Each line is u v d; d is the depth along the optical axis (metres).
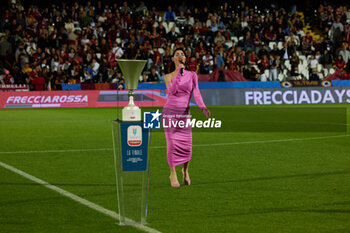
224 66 83.56
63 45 79.38
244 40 89.75
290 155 28.97
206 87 76.69
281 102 78.75
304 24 105.25
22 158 28.70
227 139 36.62
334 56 93.62
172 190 20.19
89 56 79.19
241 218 15.95
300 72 90.38
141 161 15.55
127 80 15.20
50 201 18.44
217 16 94.19
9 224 15.44
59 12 88.44
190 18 94.38
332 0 107.69
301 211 16.77
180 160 20.72
